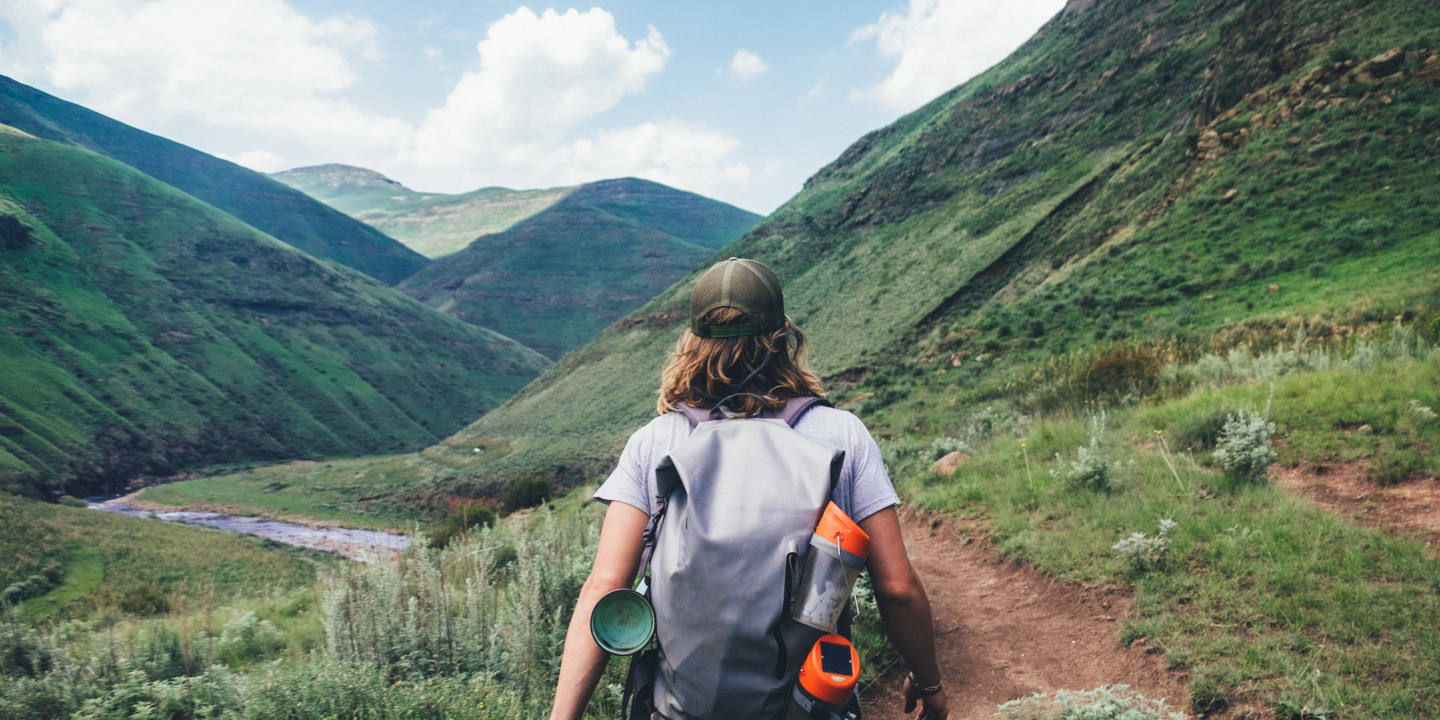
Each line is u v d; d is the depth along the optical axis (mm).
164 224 195375
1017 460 7602
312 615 6434
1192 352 16391
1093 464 5918
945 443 9953
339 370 186875
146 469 123250
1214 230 30828
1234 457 5387
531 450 108750
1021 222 72688
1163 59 81812
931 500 7152
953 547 6066
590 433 105062
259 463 140750
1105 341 25172
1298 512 4523
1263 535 4234
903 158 121688
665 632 831
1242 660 3279
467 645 3529
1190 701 3213
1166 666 3482
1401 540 3936
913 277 80188
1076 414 10289
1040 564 4926
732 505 834
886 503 974
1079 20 115250
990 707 3637
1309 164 29938
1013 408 12625
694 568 807
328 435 159875
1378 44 32125
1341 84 32406
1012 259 64750
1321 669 3100
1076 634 4082
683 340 1102
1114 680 3572
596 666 883
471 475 105375
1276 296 21766
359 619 3568
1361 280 19203
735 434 929
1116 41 97875
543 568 4148
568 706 860
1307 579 3715
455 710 2859
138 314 162375
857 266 99375
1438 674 2898
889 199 114500
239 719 3148
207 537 71812
